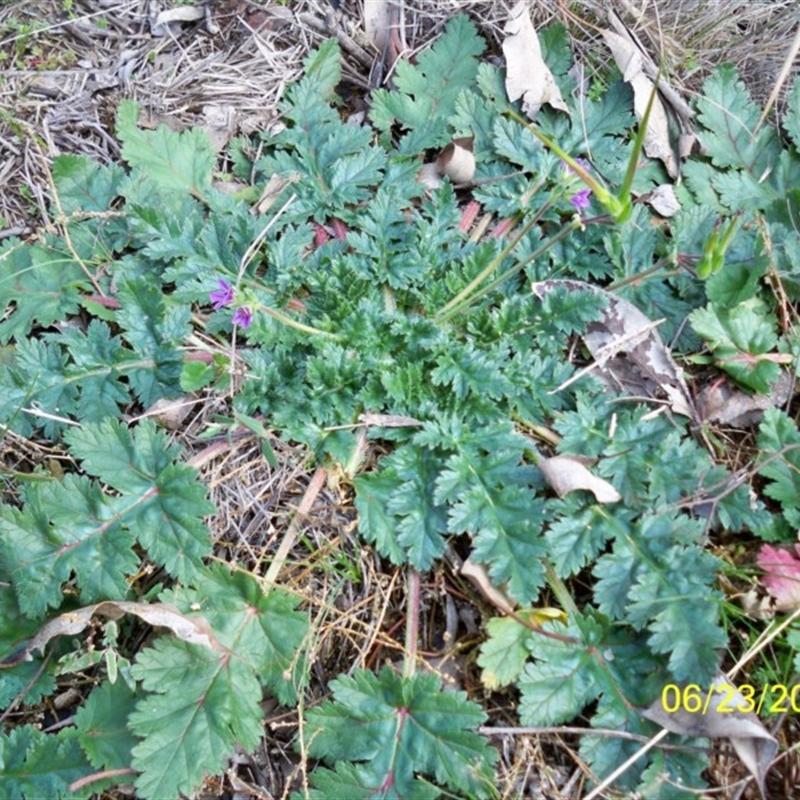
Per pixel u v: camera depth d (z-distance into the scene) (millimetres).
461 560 521
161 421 560
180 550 497
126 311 562
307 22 705
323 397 541
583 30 689
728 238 443
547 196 615
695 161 640
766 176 640
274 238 600
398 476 523
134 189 612
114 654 470
